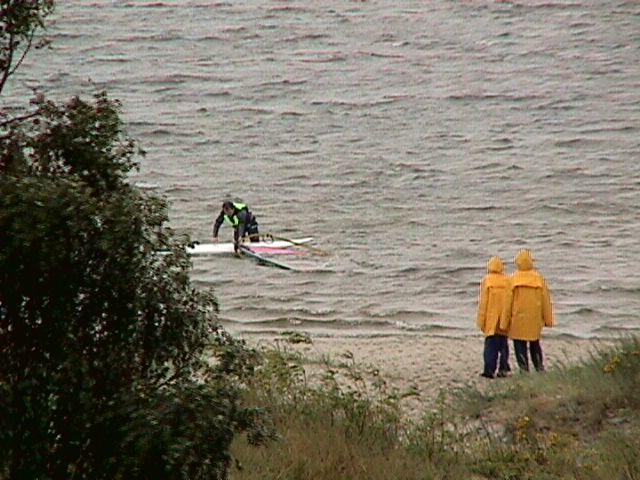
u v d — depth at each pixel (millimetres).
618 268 115000
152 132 173375
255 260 110812
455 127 178375
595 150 166625
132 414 22156
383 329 90875
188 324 23719
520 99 191000
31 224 21484
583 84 198500
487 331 63656
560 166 159000
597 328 91875
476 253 121875
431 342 80125
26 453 22484
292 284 105500
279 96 192250
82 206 21891
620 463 38906
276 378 46531
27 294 22109
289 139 171875
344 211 139500
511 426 47031
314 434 38531
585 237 128875
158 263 23719
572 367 57062
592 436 44438
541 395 50500
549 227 133375
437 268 114625
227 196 144000
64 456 22656
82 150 24188
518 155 164625
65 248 21828
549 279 110750
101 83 196000
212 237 124625
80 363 22344
